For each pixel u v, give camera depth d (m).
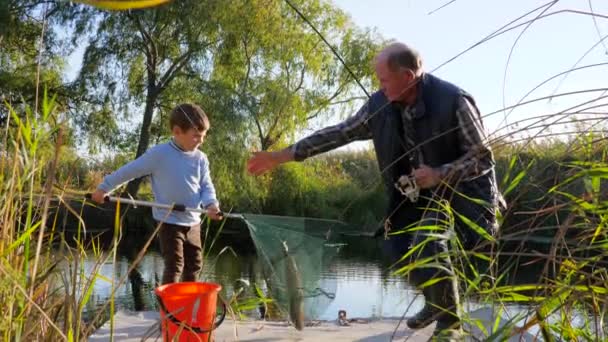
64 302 1.78
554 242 1.45
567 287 1.36
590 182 1.46
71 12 16.59
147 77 17.69
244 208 14.91
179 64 17.56
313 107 17.58
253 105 15.98
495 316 1.65
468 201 2.35
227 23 16.53
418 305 4.09
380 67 2.57
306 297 2.80
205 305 2.39
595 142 1.53
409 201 2.64
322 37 2.12
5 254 1.74
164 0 0.78
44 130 2.17
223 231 14.66
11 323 1.70
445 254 1.66
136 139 17.83
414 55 2.54
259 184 15.52
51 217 3.80
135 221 14.08
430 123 2.54
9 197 1.96
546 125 1.59
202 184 3.74
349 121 3.02
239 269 9.81
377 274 8.78
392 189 2.67
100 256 1.90
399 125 2.66
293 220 3.00
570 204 1.49
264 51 17.23
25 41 17.08
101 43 17.08
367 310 6.13
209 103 15.51
